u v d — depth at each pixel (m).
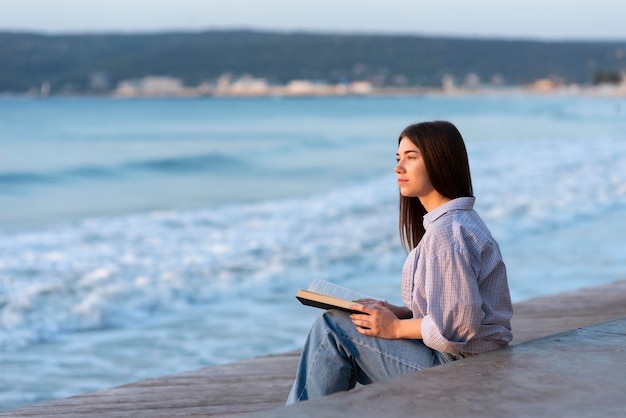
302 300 2.73
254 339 6.70
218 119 67.50
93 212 15.70
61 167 21.88
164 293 8.20
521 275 8.91
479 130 51.62
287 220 13.12
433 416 2.29
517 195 16.23
